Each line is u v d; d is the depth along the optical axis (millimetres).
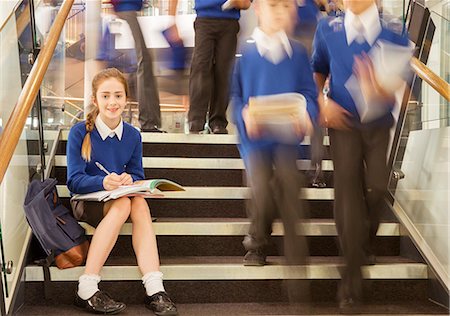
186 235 3518
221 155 4418
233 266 3193
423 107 3541
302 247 2779
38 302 3145
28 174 3414
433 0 3896
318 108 2801
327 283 3166
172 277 3182
